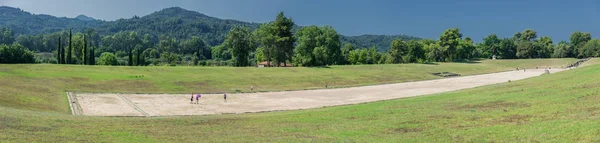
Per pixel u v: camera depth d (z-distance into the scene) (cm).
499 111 2364
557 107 2264
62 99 4709
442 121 2230
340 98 5634
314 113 3122
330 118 2703
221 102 5138
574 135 1614
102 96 5294
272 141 1928
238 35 11594
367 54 17138
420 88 7081
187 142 1927
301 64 12031
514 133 1772
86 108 4234
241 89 6812
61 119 2738
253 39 11925
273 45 11656
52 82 5847
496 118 2155
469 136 1811
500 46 19338
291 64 13550
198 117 3319
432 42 18738
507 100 2834
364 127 2241
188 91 6272
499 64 14762
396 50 16088
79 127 2364
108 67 8281
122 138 2005
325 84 7888
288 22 11669
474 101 2995
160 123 2719
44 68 7250
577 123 1788
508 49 19275
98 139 1955
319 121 2589
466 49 17888
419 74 10306
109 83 6328
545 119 1975
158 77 7256
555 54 18325
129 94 5662
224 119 3011
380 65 12538
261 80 7812
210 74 8162
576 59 16200
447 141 1756
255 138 2017
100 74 7106
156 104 4800
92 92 5575
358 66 11900
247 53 11900
